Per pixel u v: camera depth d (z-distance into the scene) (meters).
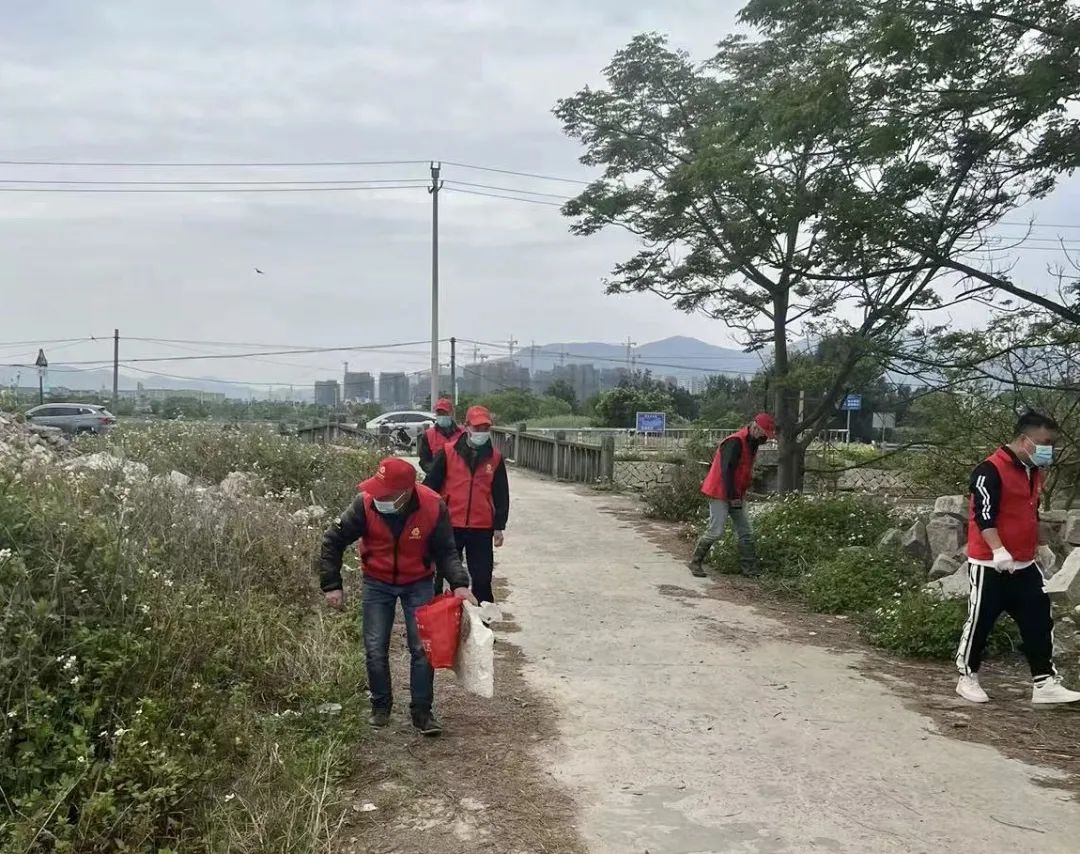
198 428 13.52
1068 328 9.31
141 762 3.82
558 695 5.70
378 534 4.89
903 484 15.46
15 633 4.10
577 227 15.15
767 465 16.47
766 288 13.86
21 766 3.69
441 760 4.62
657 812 4.12
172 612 4.94
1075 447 9.32
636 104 14.20
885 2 7.71
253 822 3.76
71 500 5.87
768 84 10.22
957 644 6.66
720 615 7.91
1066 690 5.60
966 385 10.38
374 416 37.56
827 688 5.96
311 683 5.23
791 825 4.02
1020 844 3.88
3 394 14.62
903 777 4.55
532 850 3.76
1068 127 8.68
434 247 33.03
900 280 11.20
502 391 48.78
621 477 17.61
